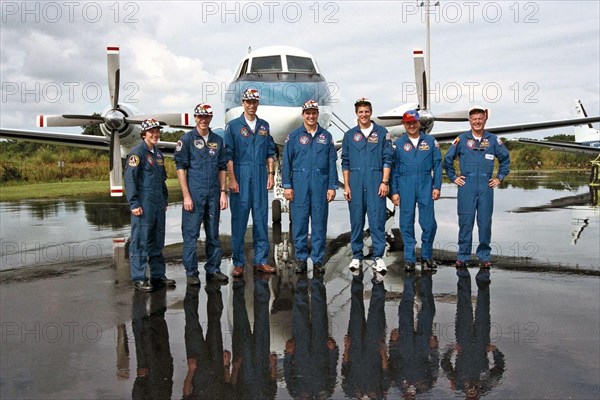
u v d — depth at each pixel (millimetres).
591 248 7402
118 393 2904
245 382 3047
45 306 4742
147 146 5328
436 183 5973
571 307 4449
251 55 9188
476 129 5879
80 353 3529
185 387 2984
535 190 20438
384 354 3453
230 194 5898
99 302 4859
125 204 16734
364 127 5891
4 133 10859
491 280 5484
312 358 3410
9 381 3070
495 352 3428
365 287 5285
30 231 10117
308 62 9172
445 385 2949
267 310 4547
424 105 10055
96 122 9922
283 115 8164
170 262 6926
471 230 6039
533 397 2779
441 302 4676
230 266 6590
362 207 5945
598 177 22500
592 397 2768
